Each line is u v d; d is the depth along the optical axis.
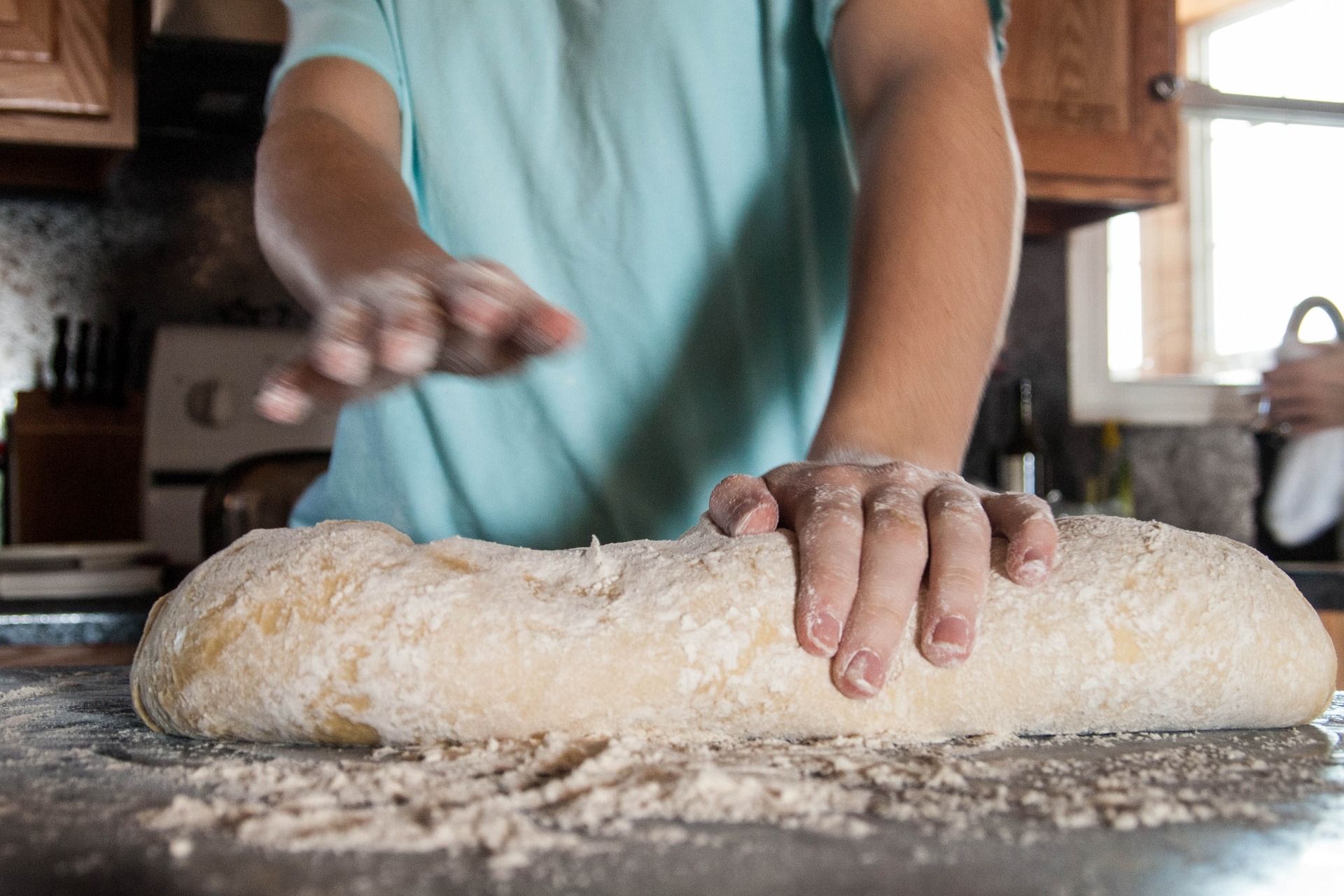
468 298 0.45
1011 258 0.72
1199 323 2.72
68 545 1.85
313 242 0.63
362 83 0.93
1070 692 0.59
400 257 0.54
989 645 0.59
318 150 0.76
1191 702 0.60
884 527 0.56
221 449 1.94
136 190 2.13
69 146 1.77
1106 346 2.54
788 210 0.95
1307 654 0.63
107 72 1.75
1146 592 0.61
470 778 0.50
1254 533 2.55
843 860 0.37
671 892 0.34
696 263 0.96
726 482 0.65
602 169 0.95
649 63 0.93
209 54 1.73
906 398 0.66
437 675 0.57
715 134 0.93
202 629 0.60
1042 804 0.45
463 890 0.34
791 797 0.44
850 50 0.84
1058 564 0.62
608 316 0.97
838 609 0.54
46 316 2.07
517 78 0.96
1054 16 2.06
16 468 1.94
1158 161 2.14
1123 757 0.55
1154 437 2.54
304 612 0.59
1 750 0.58
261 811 0.44
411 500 1.01
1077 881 0.35
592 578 0.62
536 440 0.98
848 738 0.58
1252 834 0.41
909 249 0.70
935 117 0.74
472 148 0.97
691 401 0.97
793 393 0.99
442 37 0.96
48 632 1.43
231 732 0.60
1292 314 2.13
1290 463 2.13
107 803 0.46
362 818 0.42
